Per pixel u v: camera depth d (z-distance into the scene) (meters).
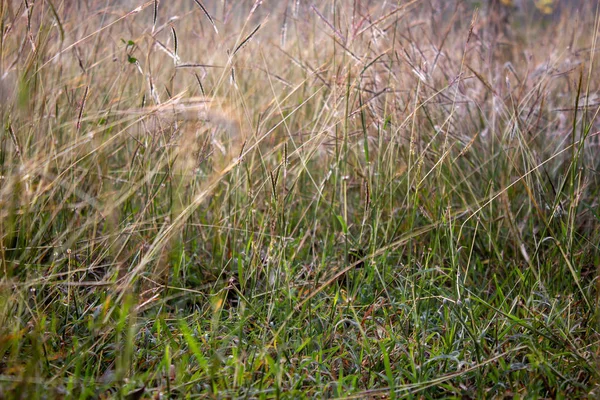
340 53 2.87
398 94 2.66
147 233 2.33
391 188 2.38
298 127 3.00
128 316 1.89
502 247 2.54
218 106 2.32
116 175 2.63
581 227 2.60
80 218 2.26
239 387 1.62
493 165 2.71
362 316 2.08
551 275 2.27
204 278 2.35
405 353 1.79
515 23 4.14
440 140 2.78
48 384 1.56
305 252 2.57
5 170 2.04
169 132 2.26
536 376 1.69
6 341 1.57
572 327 1.92
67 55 2.64
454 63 3.16
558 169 2.82
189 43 3.19
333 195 2.47
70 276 1.94
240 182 2.35
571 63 3.08
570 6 3.87
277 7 3.56
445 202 2.54
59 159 2.24
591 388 1.68
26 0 2.01
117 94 2.57
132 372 1.70
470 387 1.73
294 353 1.84
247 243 2.26
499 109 2.80
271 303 2.00
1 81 1.96
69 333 1.88
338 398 1.57
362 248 2.43
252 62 3.16
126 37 2.97
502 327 1.96
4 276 1.73
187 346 1.84
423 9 3.51
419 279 2.21
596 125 2.86
